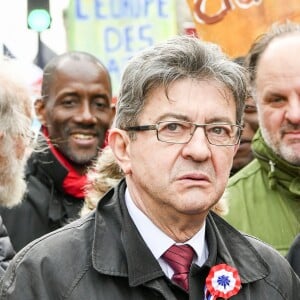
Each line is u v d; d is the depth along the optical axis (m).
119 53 8.45
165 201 3.46
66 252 3.53
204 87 3.47
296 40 5.19
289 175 5.23
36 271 3.49
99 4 8.48
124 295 3.46
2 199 4.69
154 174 3.46
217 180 3.48
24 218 5.69
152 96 3.48
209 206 3.47
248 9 7.09
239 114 3.59
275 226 5.23
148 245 3.55
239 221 5.27
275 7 7.05
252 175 5.41
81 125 6.28
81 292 3.45
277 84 5.12
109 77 6.49
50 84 6.36
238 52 7.09
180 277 3.53
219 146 3.47
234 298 3.60
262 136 5.28
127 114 3.54
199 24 7.17
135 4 8.44
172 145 3.45
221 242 3.65
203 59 3.49
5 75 4.68
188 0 7.18
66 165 6.25
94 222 3.64
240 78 3.55
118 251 3.53
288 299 3.77
